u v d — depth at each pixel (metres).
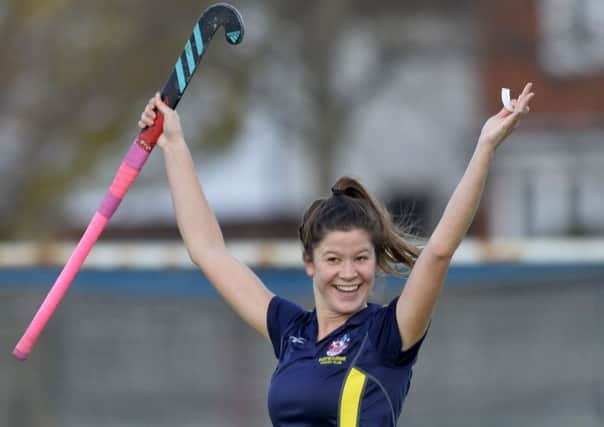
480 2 74.06
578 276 30.28
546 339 30.34
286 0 67.44
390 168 80.81
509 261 30.50
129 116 65.69
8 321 32.22
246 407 31.59
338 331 17.12
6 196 65.75
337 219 17.06
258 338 31.59
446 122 79.19
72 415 32.06
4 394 32.19
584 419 29.98
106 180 72.25
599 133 79.25
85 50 65.38
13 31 64.69
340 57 72.88
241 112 68.69
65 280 18.80
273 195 84.62
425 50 75.44
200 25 18.75
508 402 30.39
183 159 19.14
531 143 80.25
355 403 16.73
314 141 68.75
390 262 17.89
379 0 74.56
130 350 31.95
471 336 30.59
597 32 75.19
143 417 31.89
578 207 80.62
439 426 30.66
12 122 67.25
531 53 74.88
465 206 16.42
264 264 31.12
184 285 31.81
